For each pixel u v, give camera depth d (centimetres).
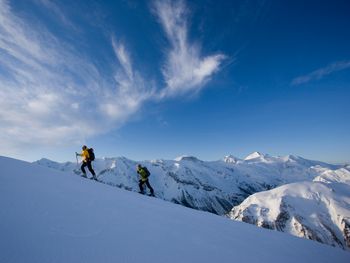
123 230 489
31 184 622
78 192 680
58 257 328
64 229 414
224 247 600
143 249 433
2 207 427
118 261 365
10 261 289
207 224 820
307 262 736
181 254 468
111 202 682
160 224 615
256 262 571
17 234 352
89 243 391
